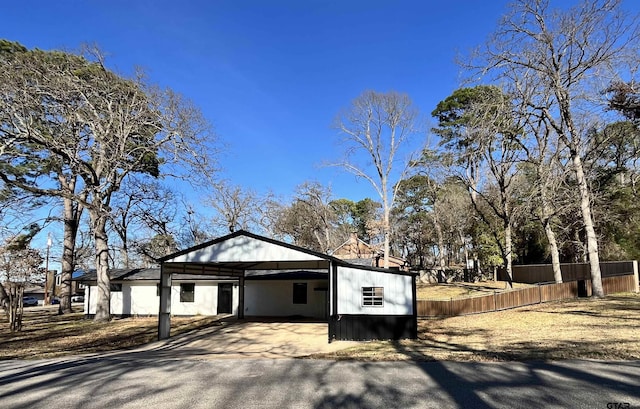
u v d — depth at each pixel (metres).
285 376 8.30
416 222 52.06
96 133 21.50
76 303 53.62
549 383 6.90
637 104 16.70
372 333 15.70
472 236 44.69
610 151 28.78
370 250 49.41
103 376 8.72
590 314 16.36
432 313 21.81
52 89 19.59
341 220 59.31
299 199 46.09
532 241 39.97
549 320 16.03
